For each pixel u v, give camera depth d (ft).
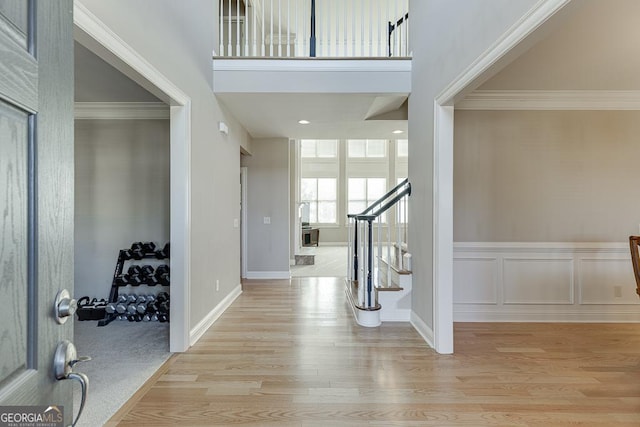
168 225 12.39
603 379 7.36
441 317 8.68
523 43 5.49
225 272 12.68
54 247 2.25
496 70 6.51
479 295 11.46
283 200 18.43
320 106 12.50
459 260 11.45
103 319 11.32
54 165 2.26
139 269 11.80
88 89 10.54
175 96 8.26
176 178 8.79
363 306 10.85
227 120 12.74
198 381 7.21
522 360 8.28
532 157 11.43
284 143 18.25
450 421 5.86
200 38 9.91
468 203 11.45
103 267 12.37
